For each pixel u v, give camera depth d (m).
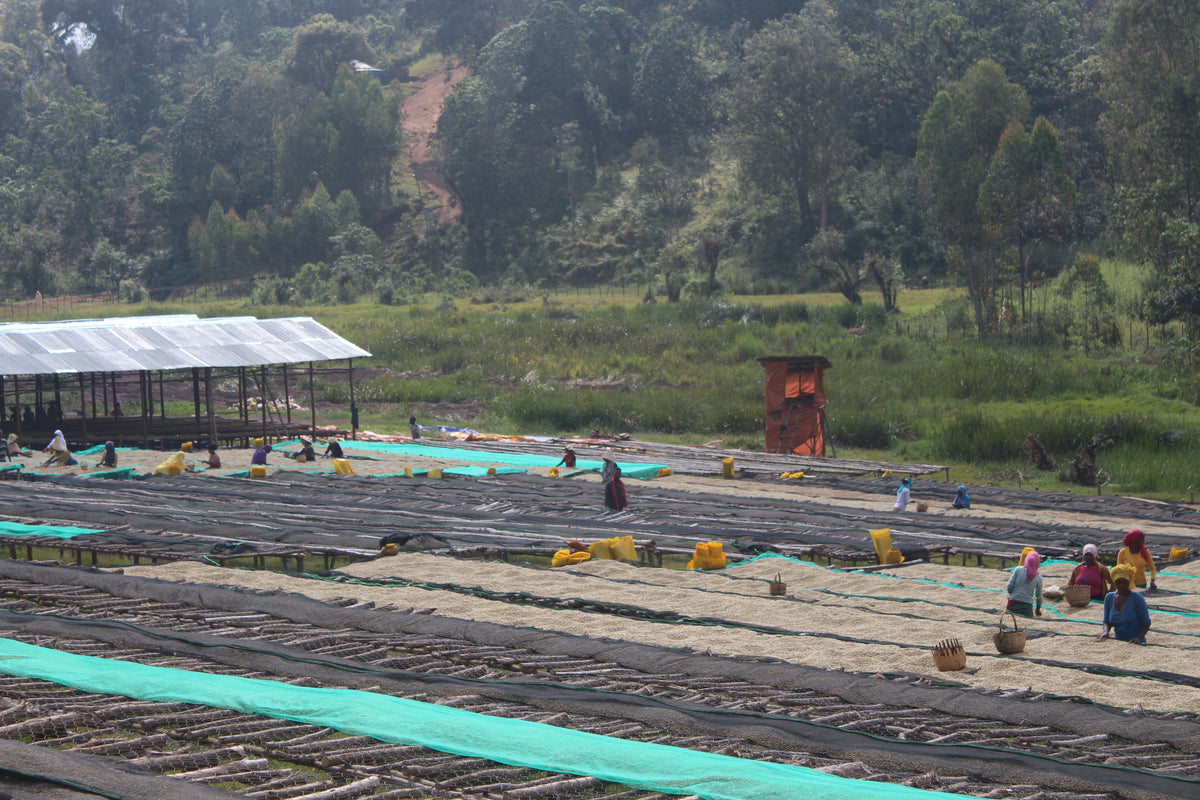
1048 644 12.66
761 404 42.72
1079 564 16.50
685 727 9.34
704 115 100.81
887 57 88.50
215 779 7.66
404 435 39.00
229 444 36.06
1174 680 11.08
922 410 42.03
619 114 104.00
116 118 126.75
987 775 8.44
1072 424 35.16
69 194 110.88
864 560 18.45
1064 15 90.94
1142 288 55.25
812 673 11.01
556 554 17.66
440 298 83.81
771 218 83.06
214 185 107.44
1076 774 8.39
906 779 8.25
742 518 22.48
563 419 42.91
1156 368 45.69
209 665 10.96
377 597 14.75
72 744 8.49
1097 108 77.00
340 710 9.26
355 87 105.12
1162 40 59.09
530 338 57.69
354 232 95.12
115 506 21.89
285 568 17.33
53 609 13.48
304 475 27.62
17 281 99.50
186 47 139.00
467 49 120.19
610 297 77.56
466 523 20.94
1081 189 74.06
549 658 11.59
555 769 8.15
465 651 11.77
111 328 36.22
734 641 12.70
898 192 81.50
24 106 130.00
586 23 106.69
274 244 98.56
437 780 8.07
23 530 19.06
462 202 97.62
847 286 65.81
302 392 49.91
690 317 61.81
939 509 24.92
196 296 94.06
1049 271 66.19
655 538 19.61
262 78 113.88
